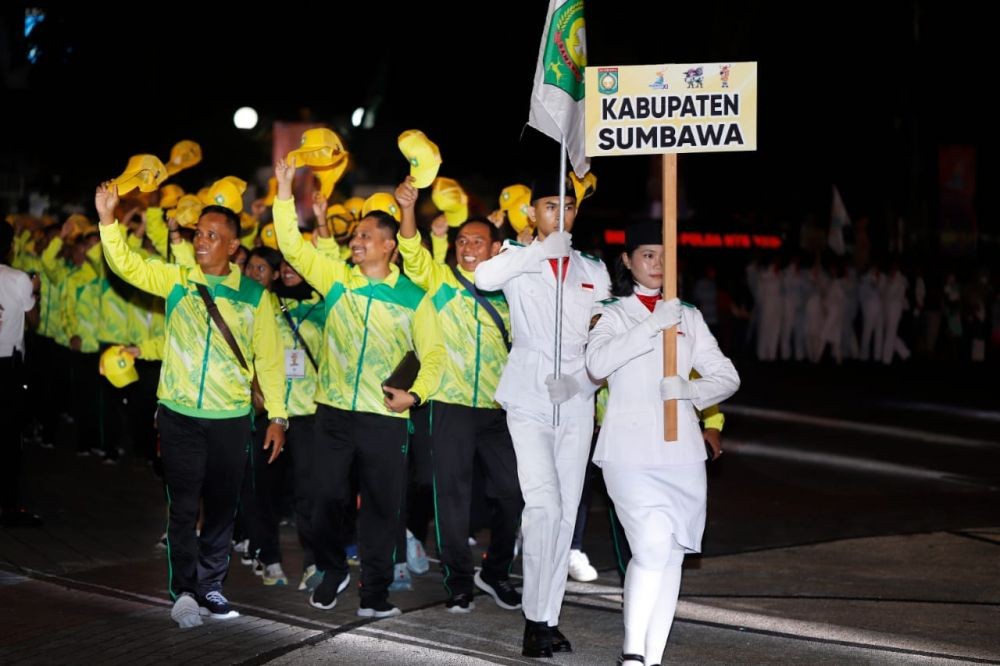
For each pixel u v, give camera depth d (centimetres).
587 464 907
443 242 1094
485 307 919
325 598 922
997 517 1331
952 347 3562
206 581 893
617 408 748
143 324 1485
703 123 744
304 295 1040
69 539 1163
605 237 3453
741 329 3428
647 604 739
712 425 851
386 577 905
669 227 730
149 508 1332
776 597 980
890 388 2769
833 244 3944
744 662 803
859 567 1091
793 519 1321
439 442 920
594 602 967
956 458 1755
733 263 3884
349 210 1110
